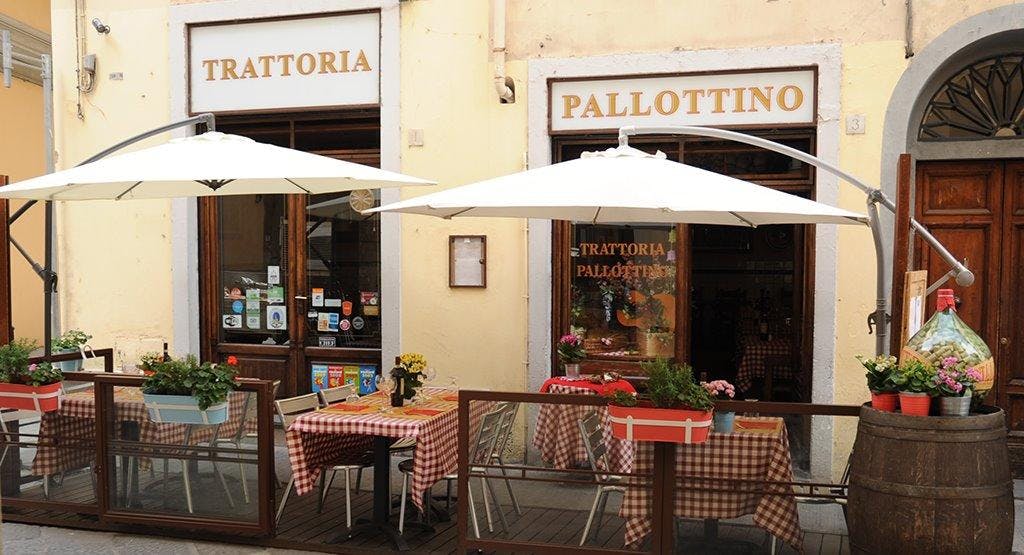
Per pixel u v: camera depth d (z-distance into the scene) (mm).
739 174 6641
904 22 6172
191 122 6055
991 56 6293
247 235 7758
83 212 7930
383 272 7250
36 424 5684
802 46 6336
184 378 5184
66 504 5594
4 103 11500
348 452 5637
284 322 7691
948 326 4531
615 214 5168
